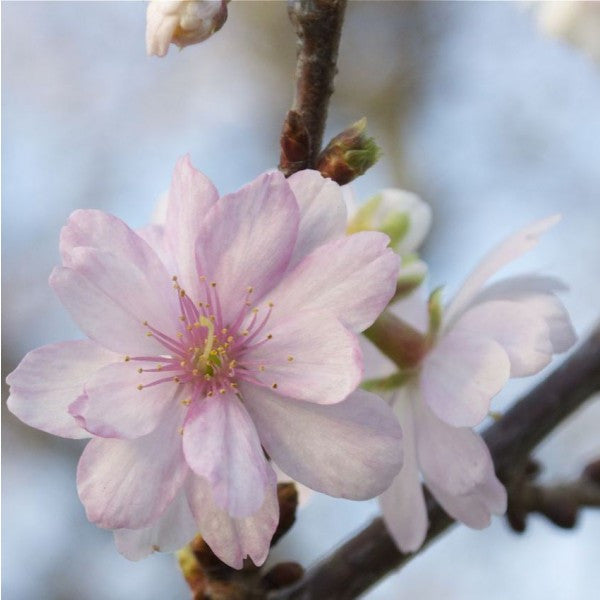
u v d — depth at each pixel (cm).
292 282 15
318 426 15
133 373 15
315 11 15
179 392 15
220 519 15
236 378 15
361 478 15
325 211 15
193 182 15
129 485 15
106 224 15
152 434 15
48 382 15
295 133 15
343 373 15
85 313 15
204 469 15
